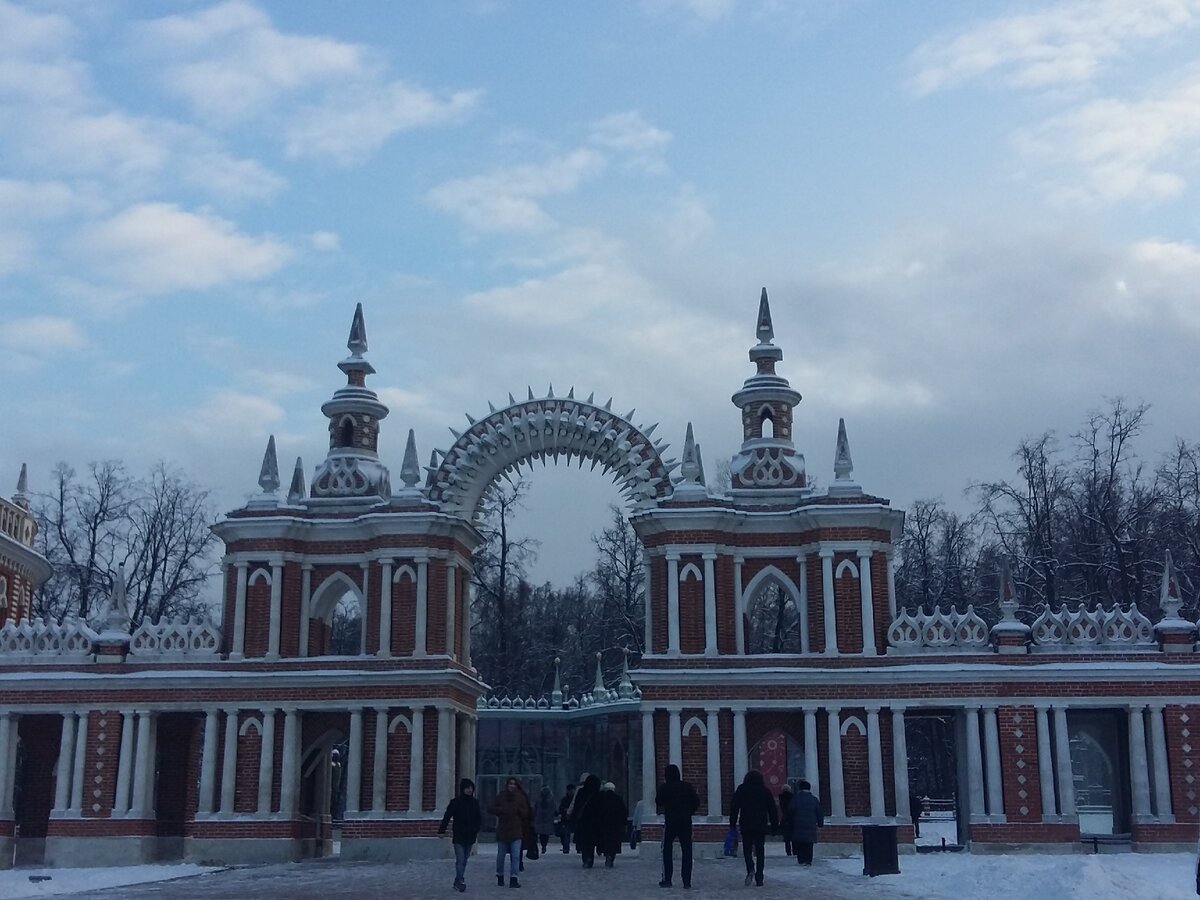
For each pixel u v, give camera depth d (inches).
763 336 2016.5
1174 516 2541.8
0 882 1493.6
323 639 1941.4
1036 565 2593.5
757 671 1768.0
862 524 1812.3
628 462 1921.8
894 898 1082.1
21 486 2257.6
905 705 1747.0
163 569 2883.9
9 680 1861.5
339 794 3122.5
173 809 1900.8
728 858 1641.2
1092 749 2896.2
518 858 1222.3
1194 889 1051.3
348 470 1978.3
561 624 3558.1
